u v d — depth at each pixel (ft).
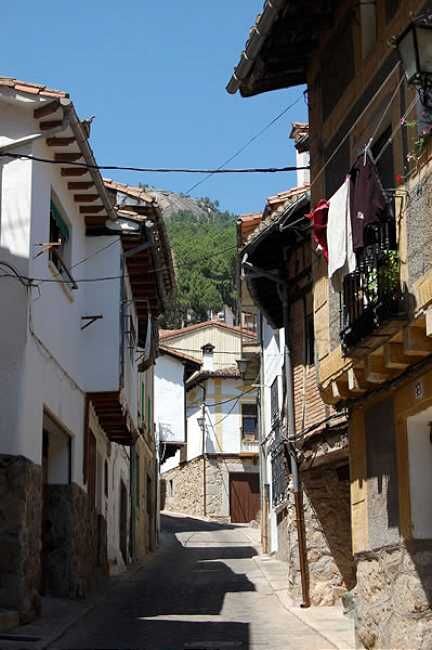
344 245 38.50
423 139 32.50
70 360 55.72
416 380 34.99
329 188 43.55
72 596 53.72
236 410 154.40
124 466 85.35
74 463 56.03
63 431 54.70
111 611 51.70
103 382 59.21
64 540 54.29
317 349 43.93
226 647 40.55
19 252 46.34
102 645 40.40
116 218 60.03
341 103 42.27
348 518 56.39
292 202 52.95
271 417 84.38
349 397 41.24
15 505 43.29
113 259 60.75
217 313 217.56
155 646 40.47
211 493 150.82
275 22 42.24
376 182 35.19
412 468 36.19
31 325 46.32
